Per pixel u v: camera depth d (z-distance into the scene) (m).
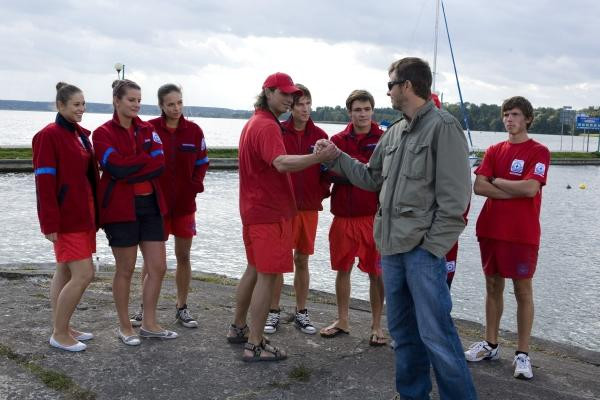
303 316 4.90
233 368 3.96
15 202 17.06
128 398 3.48
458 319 6.12
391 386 3.79
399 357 3.41
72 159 3.88
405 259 3.21
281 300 6.22
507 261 4.13
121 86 4.05
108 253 10.82
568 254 13.29
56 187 3.87
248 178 4.00
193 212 4.79
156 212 4.28
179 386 3.67
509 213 4.13
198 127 4.77
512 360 4.47
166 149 4.58
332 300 6.60
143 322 4.43
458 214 3.07
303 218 4.80
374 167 3.59
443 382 3.14
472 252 12.52
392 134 3.44
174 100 4.54
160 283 4.39
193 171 4.74
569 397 3.80
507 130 4.25
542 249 13.83
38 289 5.87
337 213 4.63
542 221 19.00
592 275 11.04
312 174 4.76
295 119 4.80
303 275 4.86
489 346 4.39
